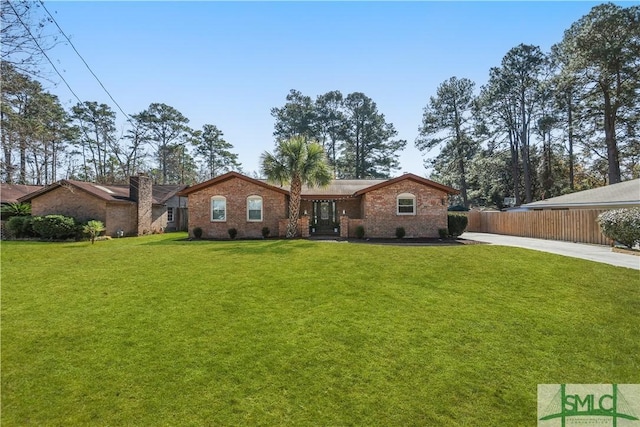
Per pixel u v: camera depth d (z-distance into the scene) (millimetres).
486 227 27969
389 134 50625
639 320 6074
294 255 11898
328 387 4066
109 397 3834
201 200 21031
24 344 5066
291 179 19516
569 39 31406
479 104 39000
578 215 17688
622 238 13164
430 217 19906
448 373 4379
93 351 4859
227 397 3859
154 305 6719
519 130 38156
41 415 3535
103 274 9289
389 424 3475
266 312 6355
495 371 4453
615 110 29141
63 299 7125
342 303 6852
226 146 58906
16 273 9555
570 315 6285
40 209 22938
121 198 24234
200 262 10812
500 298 7191
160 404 3725
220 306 6656
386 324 5848
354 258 11234
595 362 4711
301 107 51156
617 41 26531
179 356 4727
